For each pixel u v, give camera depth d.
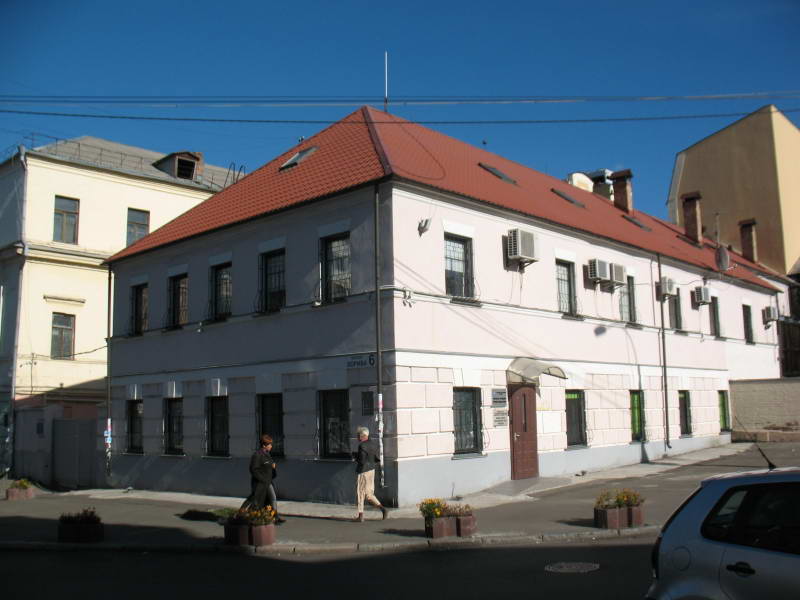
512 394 20.00
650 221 35.06
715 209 44.84
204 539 13.66
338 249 18.67
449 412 17.95
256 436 20.16
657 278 27.27
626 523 13.34
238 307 21.11
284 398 19.38
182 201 37.75
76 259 33.09
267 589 9.82
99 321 33.78
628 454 24.31
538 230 21.56
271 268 20.52
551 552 11.75
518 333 20.33
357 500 15.54
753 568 5.45
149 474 23.77
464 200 18.98
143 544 13.39
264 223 20.47
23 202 32.12
